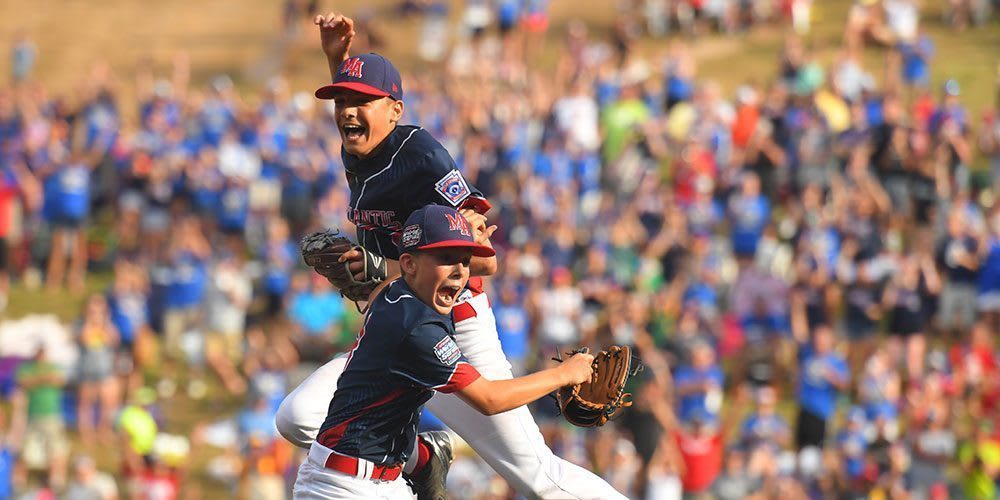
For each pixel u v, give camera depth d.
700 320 59.34
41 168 79.69
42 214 79.00
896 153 67.19
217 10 132.62
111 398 60.94
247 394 62.50
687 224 66.31
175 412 63.78
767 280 60.09
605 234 66.31
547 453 18.16
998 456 49.94
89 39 125.44
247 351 66.88
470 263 16.83
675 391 52.69
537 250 65.06
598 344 55.75
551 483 18.06
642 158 75.62
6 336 66.88
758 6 111.69
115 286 64.75
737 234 64.50
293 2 115.12
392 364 16.08
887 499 49.34
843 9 115.94
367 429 16.41
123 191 77.50
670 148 79.12
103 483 53.50
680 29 112.56
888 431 51.53
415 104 82.69
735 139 77.31
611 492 18.20
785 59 81.06
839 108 76.75
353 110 16.59
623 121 78.88
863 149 68.38
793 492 49.00
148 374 66.88
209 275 68.62
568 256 66.69
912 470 49.75
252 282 69.81
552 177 74.38
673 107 83.44
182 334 68.56
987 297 60.72
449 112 83.25
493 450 18.02
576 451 50.31
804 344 55.69
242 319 68.56
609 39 109.69
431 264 15.75
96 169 82.25
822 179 68.75
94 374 60.56
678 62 84.81
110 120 84.94
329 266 16.81
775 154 70.19
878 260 60.53
